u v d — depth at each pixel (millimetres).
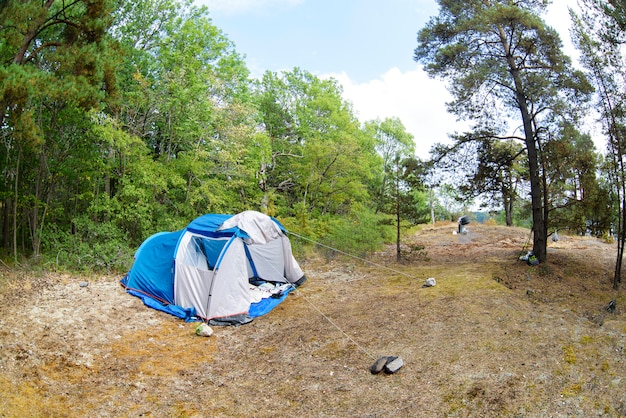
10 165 13695
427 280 10734
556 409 5215
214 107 16484
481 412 5305
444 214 53750
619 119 10844
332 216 22266
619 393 5371
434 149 14016
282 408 5805
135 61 16734
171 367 7059
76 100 10586
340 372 6648
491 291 9555
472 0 13008
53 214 14648
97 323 8375
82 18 11727
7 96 9352
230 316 9148
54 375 6379
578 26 11000
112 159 14039
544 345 6746
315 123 22547
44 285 10266
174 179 14680
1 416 5191
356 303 9969
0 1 10141
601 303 9133
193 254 9766
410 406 5570
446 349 6938
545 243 12453
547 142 12250
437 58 13227
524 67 12516
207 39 17438
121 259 12180
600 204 11773
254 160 17453
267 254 11688
